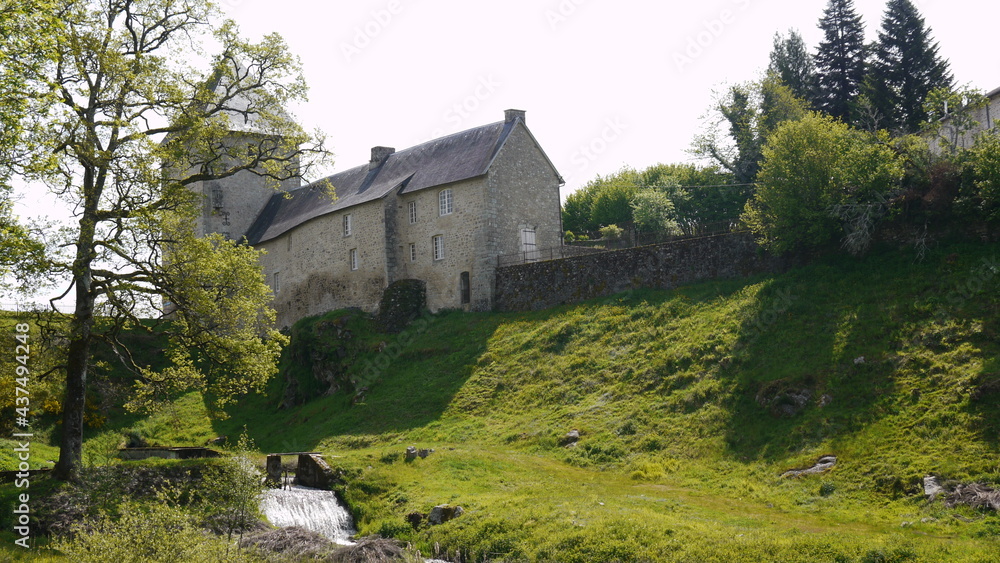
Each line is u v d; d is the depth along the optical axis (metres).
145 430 40.03
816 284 31.72
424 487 24.77
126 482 22.45
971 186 30.25
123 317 25.02
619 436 28.16
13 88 17.05
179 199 23.92
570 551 18.81
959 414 22.30
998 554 15.68
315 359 43.25
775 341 29.61
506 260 43.31
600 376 32.81
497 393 34.53
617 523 19.58
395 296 44.50
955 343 25.39
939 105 33.81
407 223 46.47
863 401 24.73
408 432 33.50
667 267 37.78
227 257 25.27
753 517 20.14
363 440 33.75
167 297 24.50
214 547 14.60
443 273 44.66
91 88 23.03
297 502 23.75
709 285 36.06
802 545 17.16
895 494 20.45
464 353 38.84
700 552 17.58
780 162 33.69
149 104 24.16
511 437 30.44
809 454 23.42
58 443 36.88
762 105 55.03
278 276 54.53
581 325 37.03
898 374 25.20
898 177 32.09
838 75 53.12
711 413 27.41
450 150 47.44
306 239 51.88
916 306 27.88
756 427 25.89
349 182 52.41
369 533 22.47
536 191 46.00
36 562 17.02
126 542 13.95
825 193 32.50
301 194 56.06
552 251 43.59
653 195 57.38
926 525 18.39
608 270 39.31
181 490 22.42
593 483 24.67
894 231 32.03
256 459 29.11
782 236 33.62
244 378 26.38
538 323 39.00
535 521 20.67
